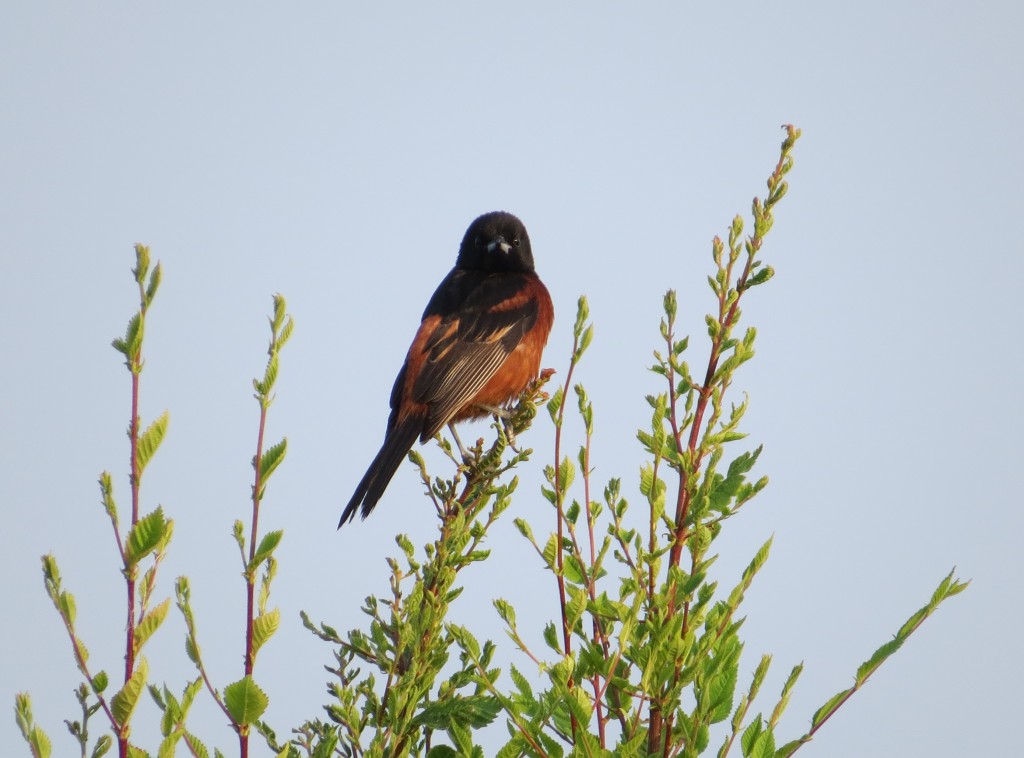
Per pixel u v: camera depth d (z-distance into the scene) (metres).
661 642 6.43
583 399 7.25
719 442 7.18
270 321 5.49
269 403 5.46
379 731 6.90
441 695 7.14
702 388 7.24
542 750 6.41
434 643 7.19
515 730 6.71
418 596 7.33
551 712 6.48
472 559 7.56
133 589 4.80
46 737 4.96
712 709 6.50
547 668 6.24
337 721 6.97
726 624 6.74
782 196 7.39
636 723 6.46
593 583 6.96
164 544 4.84
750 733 6.41
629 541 7.11
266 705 5.25
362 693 7.23
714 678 6.60
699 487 7.09
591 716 6.19
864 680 6.37
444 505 8.30
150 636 4.82
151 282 4.86
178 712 5.20
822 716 6.38
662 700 6.51
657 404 7.15
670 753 6.57
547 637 6.57
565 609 6.60
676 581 6.61
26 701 4.99
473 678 6.79
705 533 6.82
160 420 4.86
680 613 6.64
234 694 5.23
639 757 6.36
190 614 5.32
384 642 7.47
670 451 7.27
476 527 7.83
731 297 7.34
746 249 7.39
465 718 6.76
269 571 5.42
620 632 6.62
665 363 7.30
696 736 6.29
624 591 6.97
